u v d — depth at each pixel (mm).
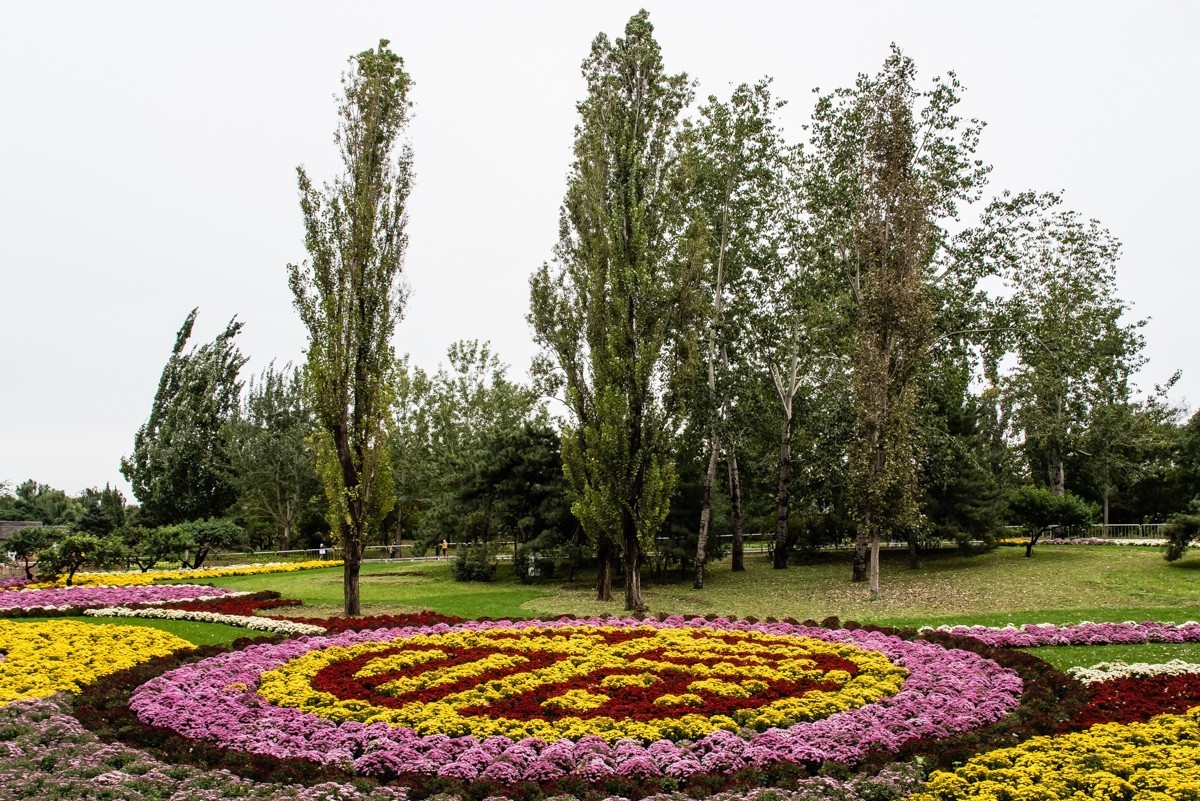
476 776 10031
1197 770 9555
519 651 17266
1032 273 40062
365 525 25312
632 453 28484
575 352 32656
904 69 29922
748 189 37562
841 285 37062
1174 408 56094
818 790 9406
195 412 61500
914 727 11602
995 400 47875
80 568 39500
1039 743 10781
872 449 29359
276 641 18719
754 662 15914
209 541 44719
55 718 11906
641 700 13109
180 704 12805
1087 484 52688
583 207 32188
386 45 27156
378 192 26578
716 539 38156
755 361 40562
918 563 37219
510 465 38531
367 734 11500
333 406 25438
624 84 31219
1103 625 19516
